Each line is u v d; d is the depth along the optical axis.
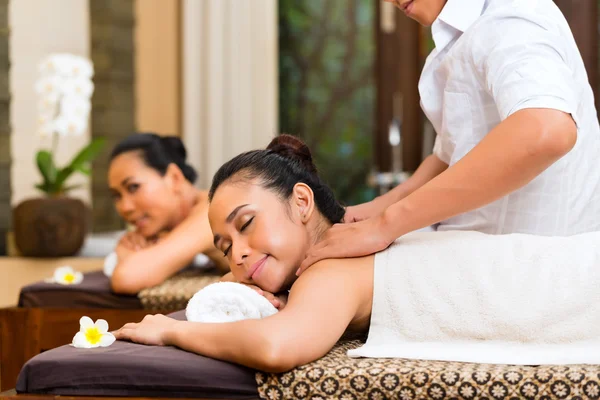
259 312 1.56
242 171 1.64
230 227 1.61
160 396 1.40
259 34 4.68
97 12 4.43
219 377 1.39
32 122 4.10
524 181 1.47
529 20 1.60
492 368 1.37
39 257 3.68
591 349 1.45
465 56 1.70
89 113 4.43
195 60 4.65
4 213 3.96
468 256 1.55
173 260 2.69
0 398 1.42
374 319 1.56
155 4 4.68
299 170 1.70
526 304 1.49
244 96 4.67
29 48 4.08
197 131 4.66
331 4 4.96
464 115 1.75
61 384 1.43
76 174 4.35
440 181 1.52
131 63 4.59
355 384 1.36
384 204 2.11
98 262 3.74
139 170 2.89
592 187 1.77
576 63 1.70
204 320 1.55
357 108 4.95
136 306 2.64
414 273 1.55
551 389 1.30
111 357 1.43
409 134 4.89
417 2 1.84
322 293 1.47
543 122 1.44
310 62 5.00
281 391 1.38
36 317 2.65
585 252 1.52
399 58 4.88
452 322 1.52
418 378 1.34
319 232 1.70
